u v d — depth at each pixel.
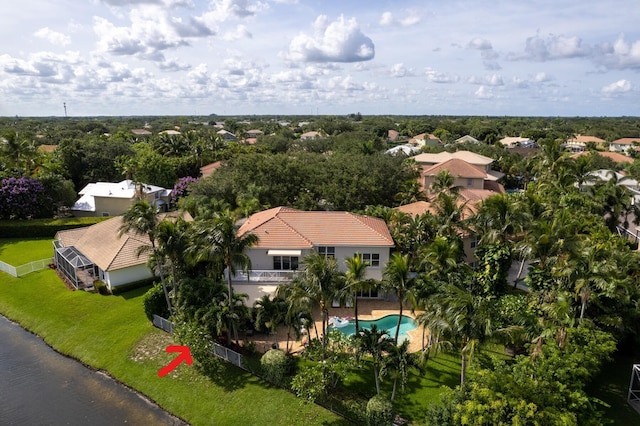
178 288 33.84
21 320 38.47
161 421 26.64
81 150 82.00
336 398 26.56
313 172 61.19
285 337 33.53
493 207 39.00
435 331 23.67
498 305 30.58
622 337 29.75
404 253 41.25
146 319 36.53
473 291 33.50
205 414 26.80
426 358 25.33
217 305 30.91
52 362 32.78
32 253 53.78
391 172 61.69
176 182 77.88
